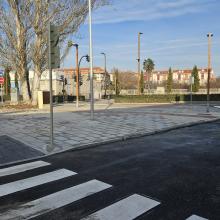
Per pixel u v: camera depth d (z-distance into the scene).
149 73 102.75
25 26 27.38
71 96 51.44
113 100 46.41
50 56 9.79
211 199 5.64
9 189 6.28
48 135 12.69
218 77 98.88
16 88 33.72
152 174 7.19
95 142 11.18
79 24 28.44
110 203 5.48
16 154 9.45
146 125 15.85
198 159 8.63
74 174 7.29
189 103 40.00
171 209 5.20
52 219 4.87
